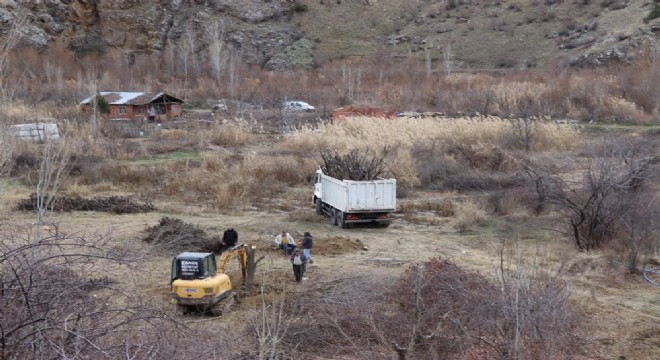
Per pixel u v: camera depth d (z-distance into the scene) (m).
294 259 18.12
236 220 27.33
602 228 21.50
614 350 13.73
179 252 21.19
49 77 69.12
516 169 36.97
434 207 30.39
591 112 63.25
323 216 28.31
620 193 22.64
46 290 7.74
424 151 38.81
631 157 26.05
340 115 55.72
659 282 18.44
